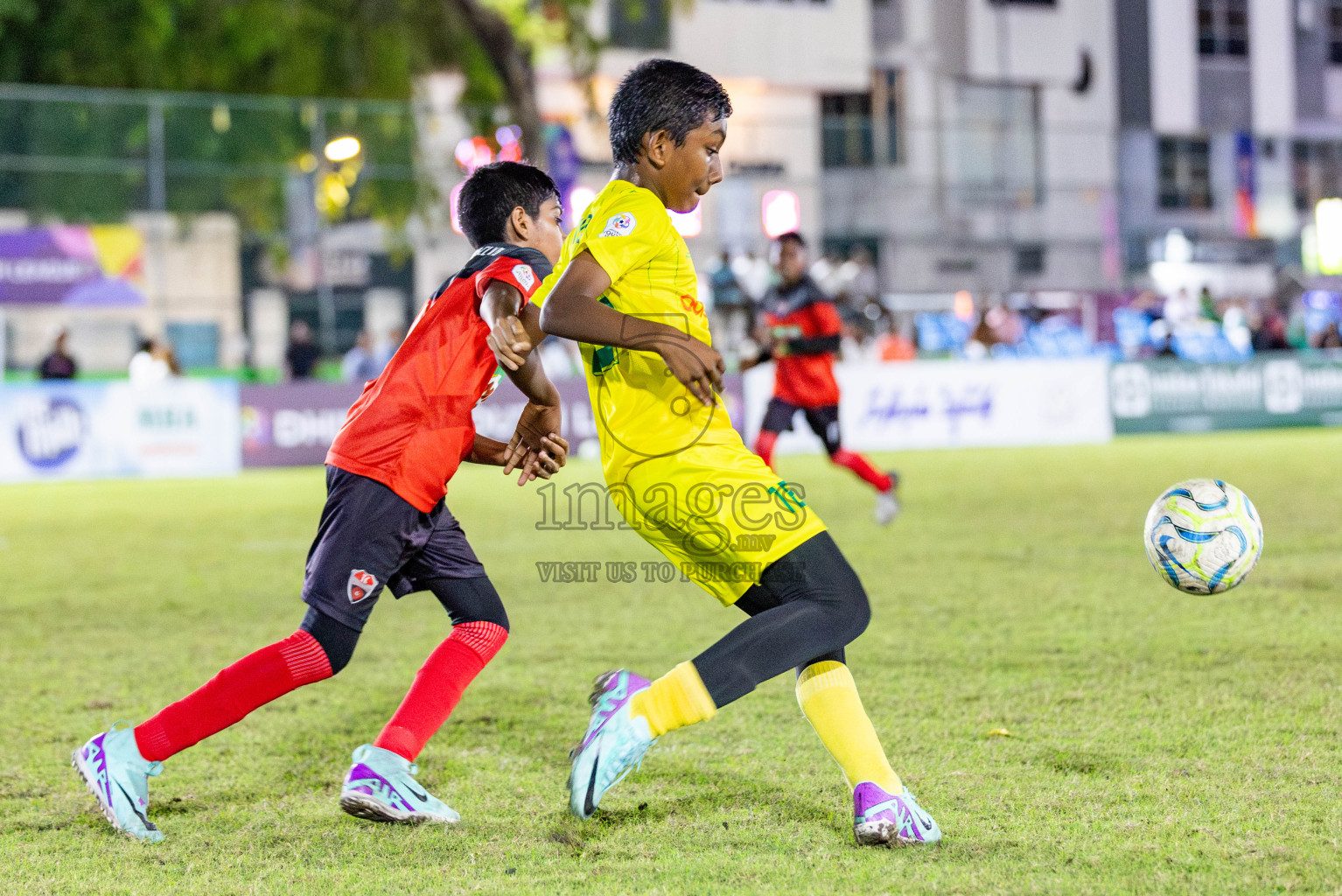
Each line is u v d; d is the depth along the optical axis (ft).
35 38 255.09
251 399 179.22
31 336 231.91
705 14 359.66
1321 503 114.42
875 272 266.77
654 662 58.65
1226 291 304.50
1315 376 230.27
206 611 75.31
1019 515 112.98
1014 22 390.63
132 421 171.53
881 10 383.65
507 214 38.70
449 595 38.81
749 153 272.92
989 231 290.15
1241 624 62.44
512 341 34.50
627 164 33.71
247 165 236.02
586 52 284.00
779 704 49.52
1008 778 38.75
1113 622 64.08
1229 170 304.71
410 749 36.81
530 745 44.62
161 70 261.65
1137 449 189.26
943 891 29.71
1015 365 205.77
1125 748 41.70
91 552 102.37
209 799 39.22
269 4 261.65
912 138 283.59
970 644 59.57
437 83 348.59
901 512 118.32
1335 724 43.73
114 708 51.29
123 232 227.40
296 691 54.08
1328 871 30.32
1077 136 295.48
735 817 36.06
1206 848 32.14
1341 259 305.12
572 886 30.81
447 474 37.37
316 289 242.99
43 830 36.40
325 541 36.65
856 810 33.35
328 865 32.83
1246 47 409.28
